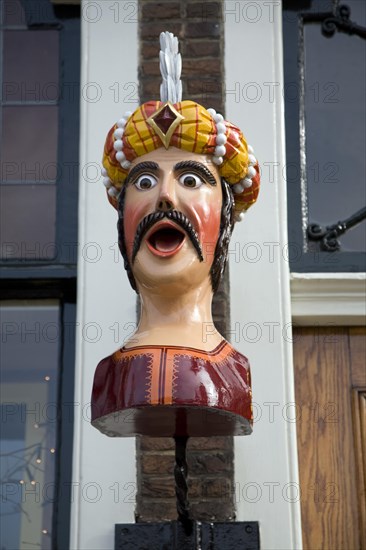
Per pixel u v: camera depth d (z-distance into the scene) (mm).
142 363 2480
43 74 3787
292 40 3740
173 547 2811
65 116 3711
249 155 2725
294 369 3400
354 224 3537
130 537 3025
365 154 3637
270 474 3115
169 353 2490
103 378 2539
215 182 2637
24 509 3307
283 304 3287
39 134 3717
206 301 2639
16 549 3268
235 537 3014
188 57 3551
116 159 2682
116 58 3564
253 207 3387
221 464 3121
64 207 3590
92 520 3080
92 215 3389
